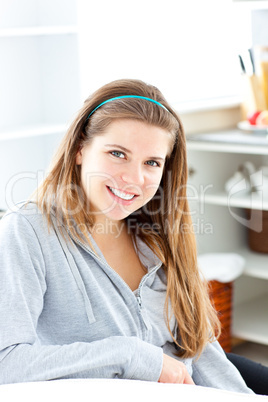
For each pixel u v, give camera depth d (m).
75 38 3.07
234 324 3.66
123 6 3.39
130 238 1.69
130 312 1.58
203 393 1.15
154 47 3.61
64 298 1.49
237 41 3.91
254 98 3.68
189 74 3.80
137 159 1.49
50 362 1.34
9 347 1.35
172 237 1.69
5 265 1.43
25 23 3.16
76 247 1.54
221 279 3.39
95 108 1.54
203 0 3.81
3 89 3.11
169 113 1.56
